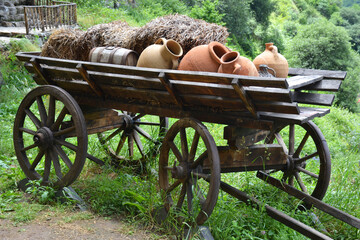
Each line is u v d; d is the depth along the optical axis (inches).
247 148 143.9
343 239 144.8
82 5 767.7
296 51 832.3
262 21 1481.3
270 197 162.6
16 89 353.1
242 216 145.5
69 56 175.2
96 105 161.5
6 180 180.9
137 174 194.5
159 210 143.9
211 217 140.0
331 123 424.8
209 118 133.0
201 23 158.9
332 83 135.6
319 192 161.5
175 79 128.1
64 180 157.9
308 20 2167.8
